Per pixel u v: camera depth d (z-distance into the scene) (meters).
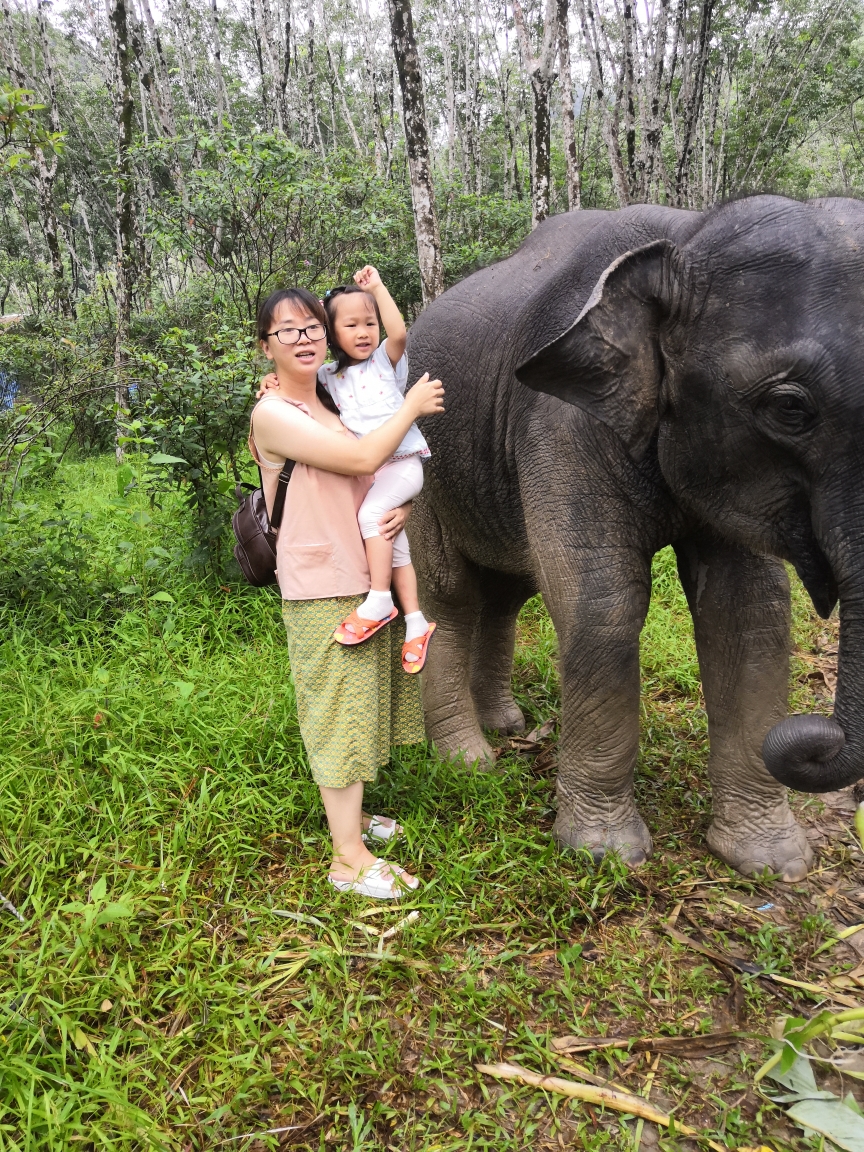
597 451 2.48
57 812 2.77
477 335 3.00
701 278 2.11
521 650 4.55
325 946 2.32
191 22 23.98
